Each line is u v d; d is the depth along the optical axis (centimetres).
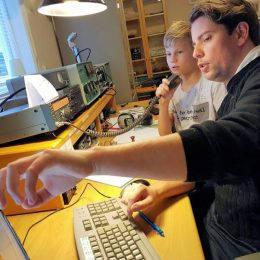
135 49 444
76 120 127
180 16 444
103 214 81
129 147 45
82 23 257
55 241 77
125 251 64
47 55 250
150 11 443
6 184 44
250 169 46
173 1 440
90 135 143
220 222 87
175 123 159
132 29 444
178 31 141
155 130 167
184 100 151
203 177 45
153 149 44
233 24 67
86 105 152
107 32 255
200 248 66
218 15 66
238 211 73
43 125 96
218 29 67
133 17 431
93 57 262
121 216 79
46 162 41
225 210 80
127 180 108
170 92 152
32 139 100
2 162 91
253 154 45
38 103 102
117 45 257
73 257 69
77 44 261
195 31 71
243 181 57
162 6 434
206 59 71
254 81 56
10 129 97
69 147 104
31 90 103
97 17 253
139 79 426
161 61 443
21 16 218
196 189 108
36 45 232
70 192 100
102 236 70
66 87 137
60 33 266
